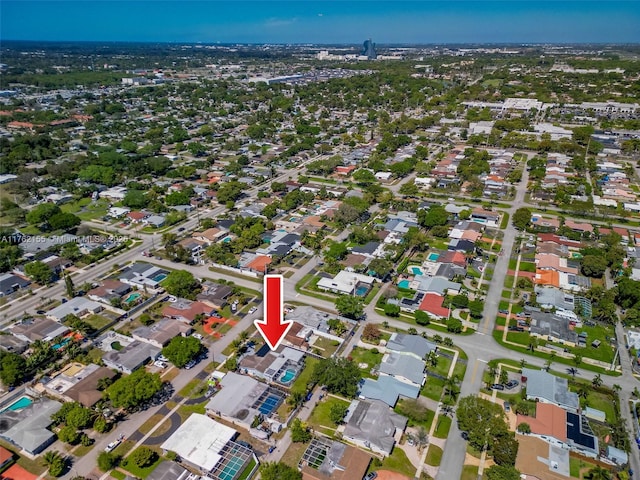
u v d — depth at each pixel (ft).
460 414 281.33
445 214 570.46
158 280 449.48
